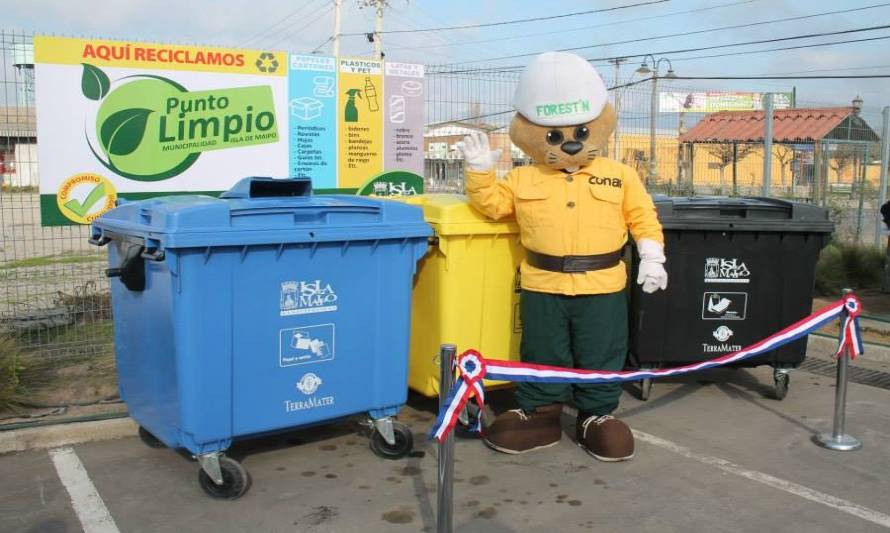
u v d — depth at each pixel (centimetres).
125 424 468
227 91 674
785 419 514
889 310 834
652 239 448
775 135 2142
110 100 632
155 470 418
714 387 589
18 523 354
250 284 373
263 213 376
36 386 519
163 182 660
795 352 539
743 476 416
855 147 1286
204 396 364
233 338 370
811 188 1441
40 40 605
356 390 414
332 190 731
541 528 354
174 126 657
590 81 438
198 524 356
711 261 527
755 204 538
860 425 501
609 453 432
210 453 373
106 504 376
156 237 353
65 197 627
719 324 533
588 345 445
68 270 1002
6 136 664
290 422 393
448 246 457
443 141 901
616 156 1633
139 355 406
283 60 693
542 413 452
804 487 402
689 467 429
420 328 484
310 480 407
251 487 396
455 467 427
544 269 441
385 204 416
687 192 1472
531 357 455
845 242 1057
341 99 723
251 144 690
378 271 414
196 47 657
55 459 431
